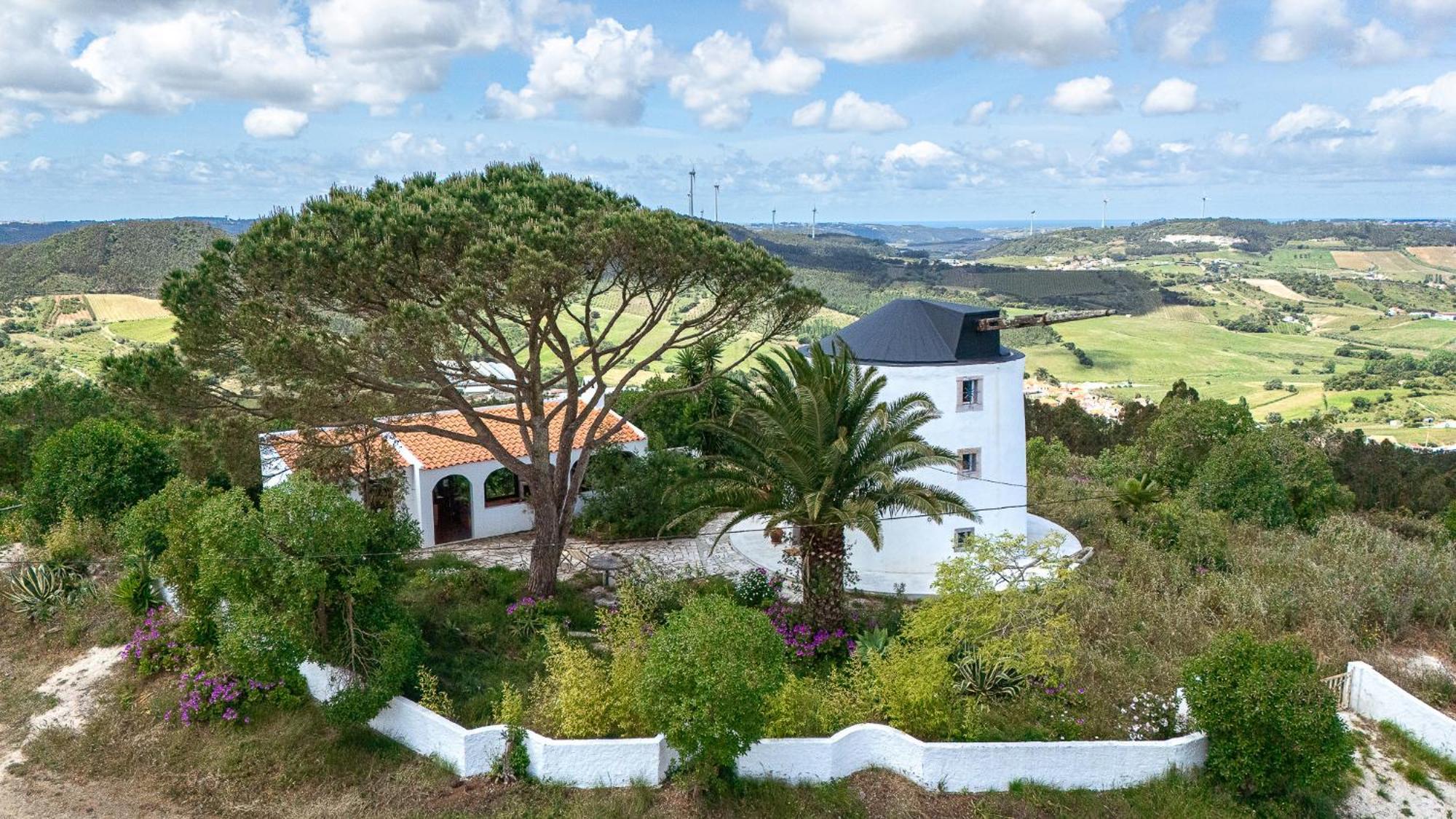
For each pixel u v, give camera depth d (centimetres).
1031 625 1602
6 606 1917
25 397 3119
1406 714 1570
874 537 1656
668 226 1697
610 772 1338
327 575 1415
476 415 1914
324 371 1608
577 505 2505
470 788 1333
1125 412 5747
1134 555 2225
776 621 1841
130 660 1650
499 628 1784
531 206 1644
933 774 1381
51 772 1379
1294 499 3042
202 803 1307
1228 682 1383
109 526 2217
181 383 1631
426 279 1619
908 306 2303
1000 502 2264
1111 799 1374
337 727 1455
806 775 1373
